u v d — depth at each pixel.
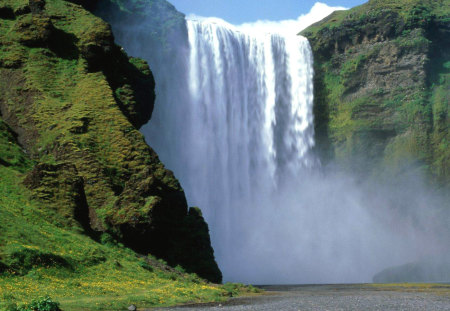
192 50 89.56
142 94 64.25
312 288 54.31
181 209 51.22
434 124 93.44
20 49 59.53
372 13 99.62
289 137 98.31
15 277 29.67
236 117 93.31
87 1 75.69
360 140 95.75
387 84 97.25
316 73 102.62
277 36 100.19
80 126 51.84
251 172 93.62
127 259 40.31
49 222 40.28
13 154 48.62
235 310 27.11
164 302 30.28
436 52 98.50
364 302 31.77
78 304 26.44
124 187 49.19
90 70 59.91
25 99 55.25
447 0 103.62
